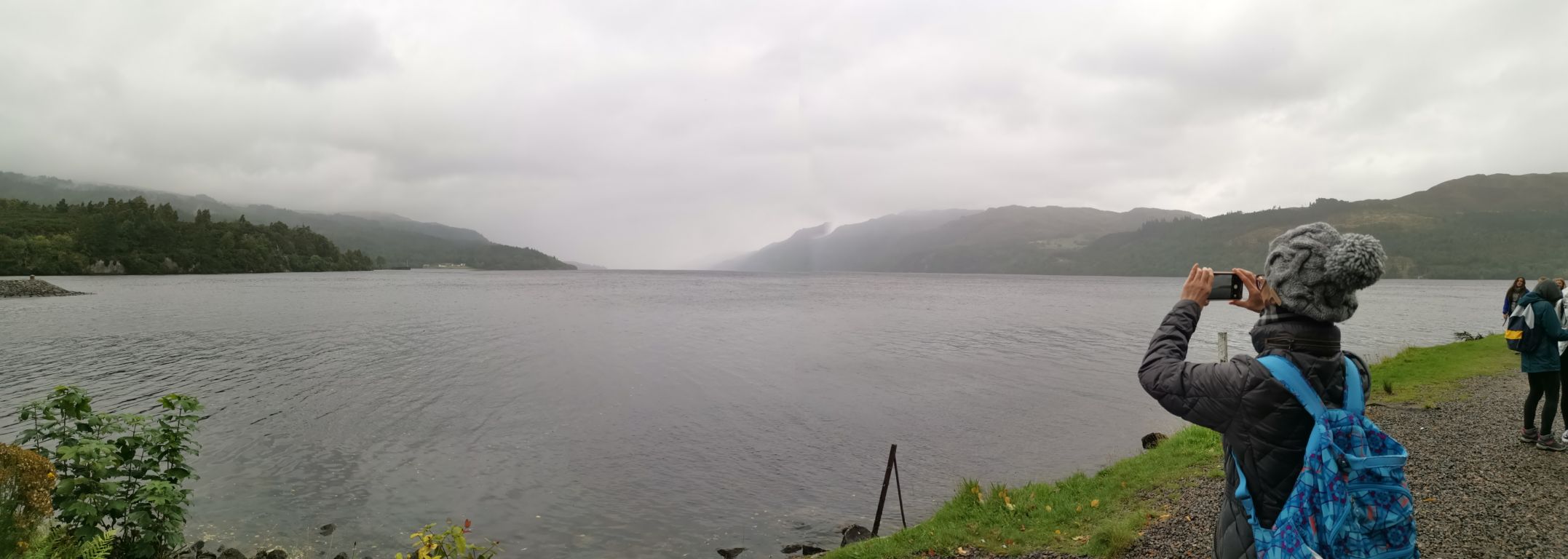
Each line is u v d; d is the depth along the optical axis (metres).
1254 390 2.51
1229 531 2.71
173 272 170.00
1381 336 43.16
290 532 11.45
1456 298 107.69
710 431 17.95
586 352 33.59
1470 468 8.68
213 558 10.41
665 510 12.44
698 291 118.31
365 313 57.44
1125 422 18.53
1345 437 2.41
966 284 194.38
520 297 90.12
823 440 16.97
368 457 15.49
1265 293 2.74
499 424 18.67
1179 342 2.90
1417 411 12.66
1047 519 8.30
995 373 27.42
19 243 144.38
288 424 18.33
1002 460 15.09
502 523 11.91
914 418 19.34
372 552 10.81
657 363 30.02
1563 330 9.04
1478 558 6.13
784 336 42.25
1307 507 2.38
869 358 32.03
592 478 14.16
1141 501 8.50
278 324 46.50
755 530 11.55
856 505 12.59
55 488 7.36
